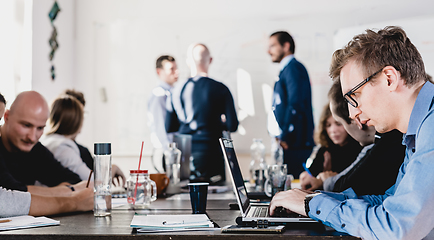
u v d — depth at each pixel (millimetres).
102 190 1357
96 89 4105
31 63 3365
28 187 1941
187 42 4059
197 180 2729
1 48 3049
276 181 1831
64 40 3955
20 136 2176
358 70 1147
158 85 4047
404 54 1100
